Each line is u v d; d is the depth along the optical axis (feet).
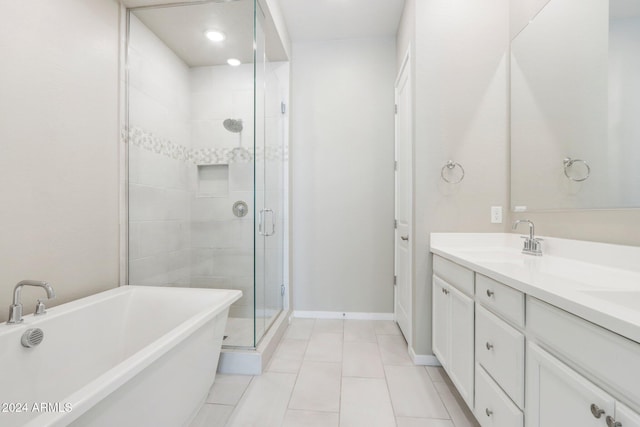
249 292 6.97
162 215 7.39
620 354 1.91
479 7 6.11
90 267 5.42
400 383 5.57
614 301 2.70
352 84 9.12
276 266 8.49
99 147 5.61
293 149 9.29
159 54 7.06
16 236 4.11
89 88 5.36
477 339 4.14
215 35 6.83
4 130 3.94
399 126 8.42
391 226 9.05
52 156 4.63
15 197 4.09
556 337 2.56
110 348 5.09
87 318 4.66
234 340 6.32
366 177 9.12
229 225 7.29
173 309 5.55
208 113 7.31
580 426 2.24
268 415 4.65
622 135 3.61
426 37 6.19
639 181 3.40
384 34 8.97
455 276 4.93
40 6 4.39
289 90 8.89
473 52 6.11
